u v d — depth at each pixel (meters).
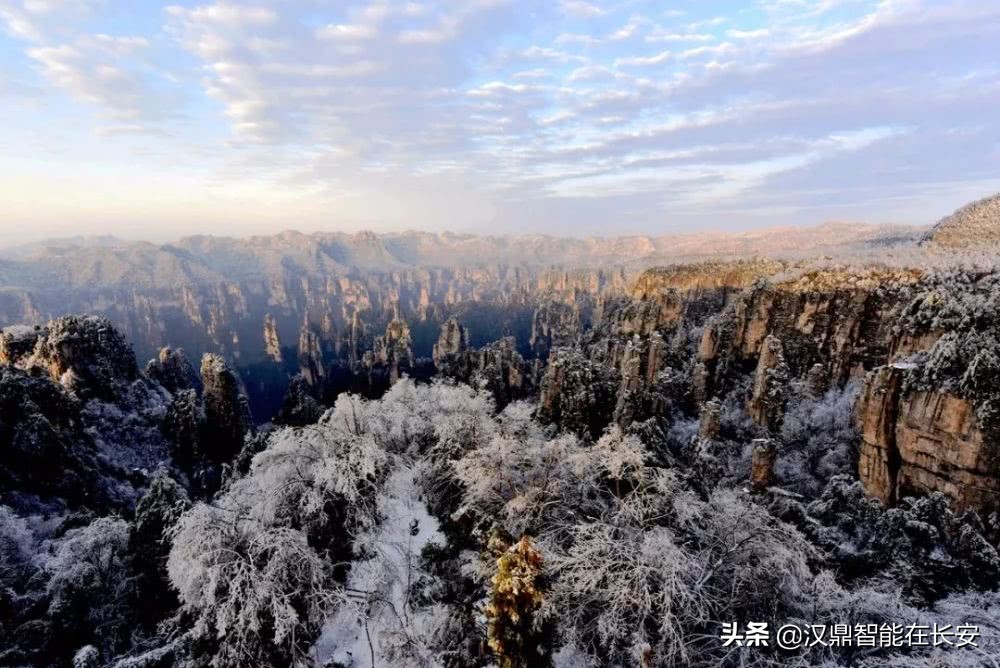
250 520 26.86
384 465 37.66
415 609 27.89
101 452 57.00
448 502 37.09
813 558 28.09
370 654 25.41
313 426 37.75
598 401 53.50
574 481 33.31
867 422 33.84
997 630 21.14
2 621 27.72
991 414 27.58
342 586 28.34
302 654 24.11
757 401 47.06
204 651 24.06
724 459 42.41
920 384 31.06
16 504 40.72
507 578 18.84
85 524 40.25
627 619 24.20
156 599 30.55
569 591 25.03
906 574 26.64
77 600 29.64
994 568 25.88
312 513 31.09
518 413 45.38
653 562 23.77
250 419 80.38
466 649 24.50
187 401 66.69
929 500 29.44
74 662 25.91
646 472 29.81
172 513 30.61
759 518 26.56
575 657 24.31
